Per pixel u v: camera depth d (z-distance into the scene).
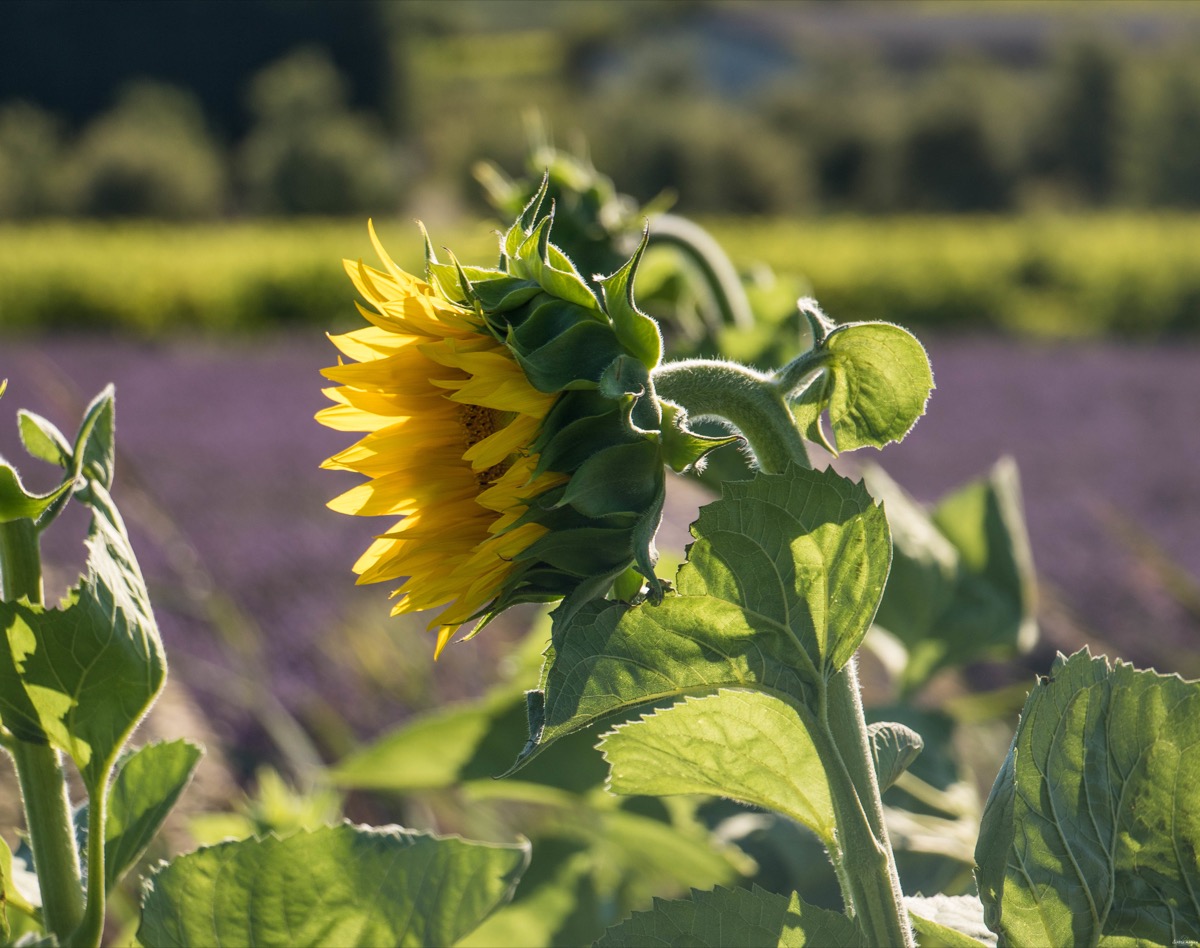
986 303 23.58
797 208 43.94
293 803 2.43
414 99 56.06
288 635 6.09
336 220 42.72
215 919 1.61
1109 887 1.60
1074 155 48.53
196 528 9.18
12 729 1.55
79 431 1.54
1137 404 15.34
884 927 1.55
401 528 1.54
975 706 2.88
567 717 1.52
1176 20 77.94
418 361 1.53
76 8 52.00
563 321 1.51
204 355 19.14
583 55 72.38
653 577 1.50
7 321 22.72
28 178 40.56
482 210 41.38
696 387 1.55
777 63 65.56
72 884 1.57
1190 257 23.38
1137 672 1.61
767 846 2.14
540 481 1.51
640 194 42.75
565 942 2.16
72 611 1.54
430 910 1.62
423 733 2.13
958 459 12.41
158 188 40.78
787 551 1.53
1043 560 7.92
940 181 48.00
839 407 1.60
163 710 4.80
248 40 53.56
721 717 1.59
